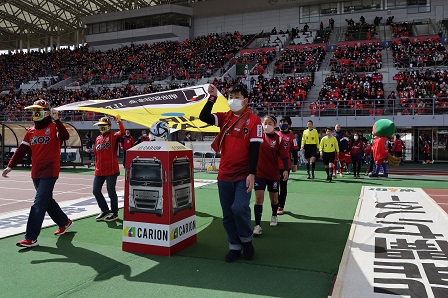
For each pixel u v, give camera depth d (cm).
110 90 3625
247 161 454
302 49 3653
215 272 429
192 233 543
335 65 3061
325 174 1555
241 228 457
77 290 380
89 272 431
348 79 2708
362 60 3008
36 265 456
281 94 2639
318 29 4219
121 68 4116
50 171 544
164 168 489
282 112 2469
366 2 4081
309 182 1282
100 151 689
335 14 4181
